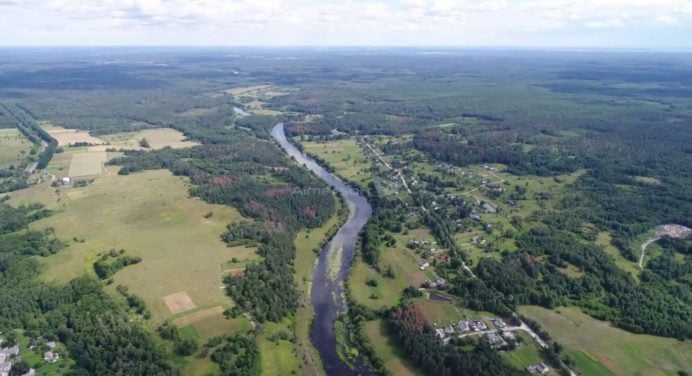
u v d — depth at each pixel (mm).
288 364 177250
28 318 188250
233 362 170750
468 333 187875
